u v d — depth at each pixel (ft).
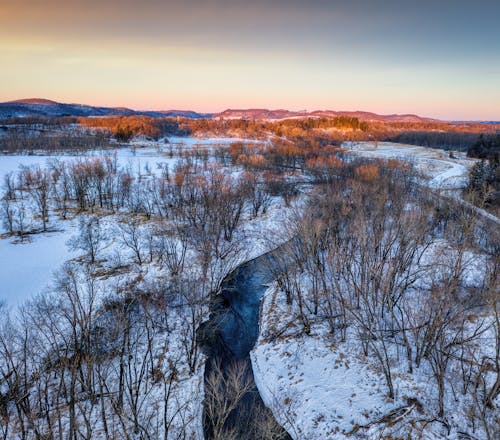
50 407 78.84
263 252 162.71
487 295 92.58
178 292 122.52
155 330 107.14
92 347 89.04
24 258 150.92
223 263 145.18
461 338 88.07
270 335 108.88
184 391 87.86
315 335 105.09
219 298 127.95
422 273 120.26
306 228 119.55
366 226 129.08
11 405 78.23
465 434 71.31
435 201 176.35
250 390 88.38
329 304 106.52
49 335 95.25
